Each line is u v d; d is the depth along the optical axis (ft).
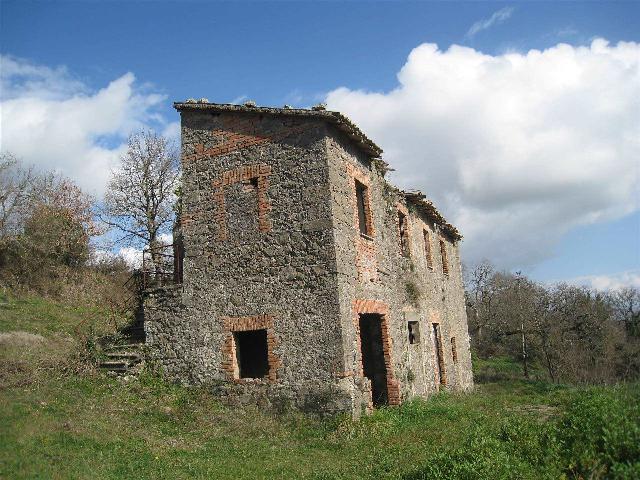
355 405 36.17
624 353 93.91
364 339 45.24
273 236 39.47
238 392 38.47
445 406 43.45
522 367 104.01
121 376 41.09
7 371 38.88
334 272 36.99
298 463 28.50
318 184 38.45
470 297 136.15
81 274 78.84
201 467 26.94
